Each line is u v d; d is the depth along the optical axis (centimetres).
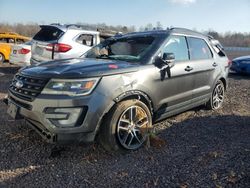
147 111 467
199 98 610
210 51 660
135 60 490
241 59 1344
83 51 1002
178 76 529
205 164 411
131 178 372
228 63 728
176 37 559
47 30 1024
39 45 1007
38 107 396
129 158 426
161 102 499
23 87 424
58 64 455
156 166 404
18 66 1430
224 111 685
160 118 515
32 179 364
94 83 406
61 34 982
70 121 392
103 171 388
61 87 394
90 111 397
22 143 463
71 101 389
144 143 465
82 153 436
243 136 525
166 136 515
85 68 423
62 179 366
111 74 423
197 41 622
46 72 415
